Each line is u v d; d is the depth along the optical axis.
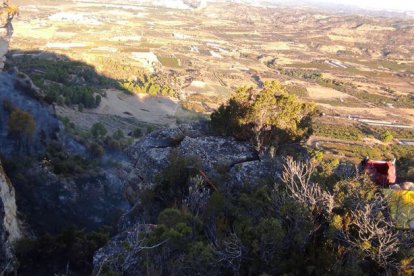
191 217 14.04
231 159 19.42
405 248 10.97
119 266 12.59
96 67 141.38
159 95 129.12
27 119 47.59
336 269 10.55
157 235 12.96
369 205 12.01
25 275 26.00
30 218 37.34
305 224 11.81
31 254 27.44
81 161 50.38
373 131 140.25
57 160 47.56
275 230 11.41
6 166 41.28
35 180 41.88
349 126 142.62
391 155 102.56
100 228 38.00
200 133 22.66
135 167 21.27
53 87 94.75
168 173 18.20
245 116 21.91
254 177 17.48
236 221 13.23
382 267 10.84
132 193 21.19
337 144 112.44
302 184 12.98
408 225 12.23
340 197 12.82
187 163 18.41
